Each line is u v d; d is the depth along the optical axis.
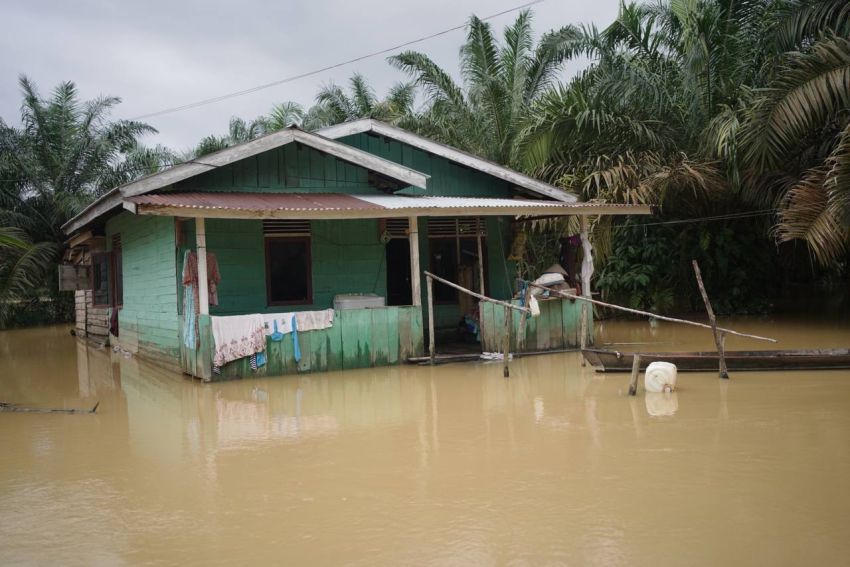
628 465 5.29
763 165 12.95
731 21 15.65
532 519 4.27
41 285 24.17
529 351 12.18
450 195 14.23
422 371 10.58
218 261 11.43
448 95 21.86
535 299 11.70
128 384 10.49
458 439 6.29
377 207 10.70
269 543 4.07
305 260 12.22
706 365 9.34
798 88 12.12
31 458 6.10
